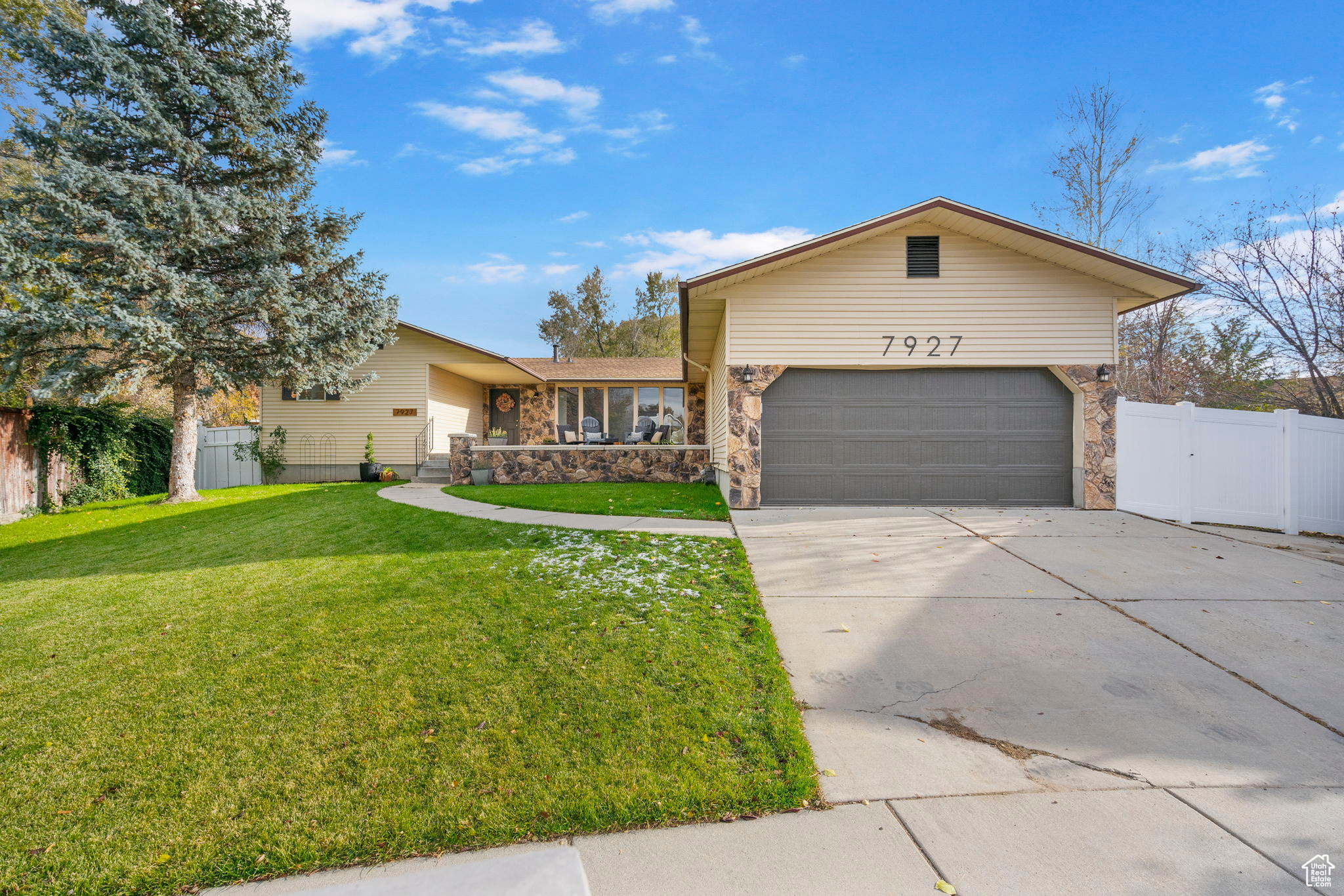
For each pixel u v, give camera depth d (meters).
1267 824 2.32
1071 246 8.37
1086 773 2.68
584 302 43.78
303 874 2.13
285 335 11.55
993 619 4.57
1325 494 7.84
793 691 3.49
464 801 2.48
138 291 10.24
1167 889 1.98
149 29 10.41
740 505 9.23
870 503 9.52
